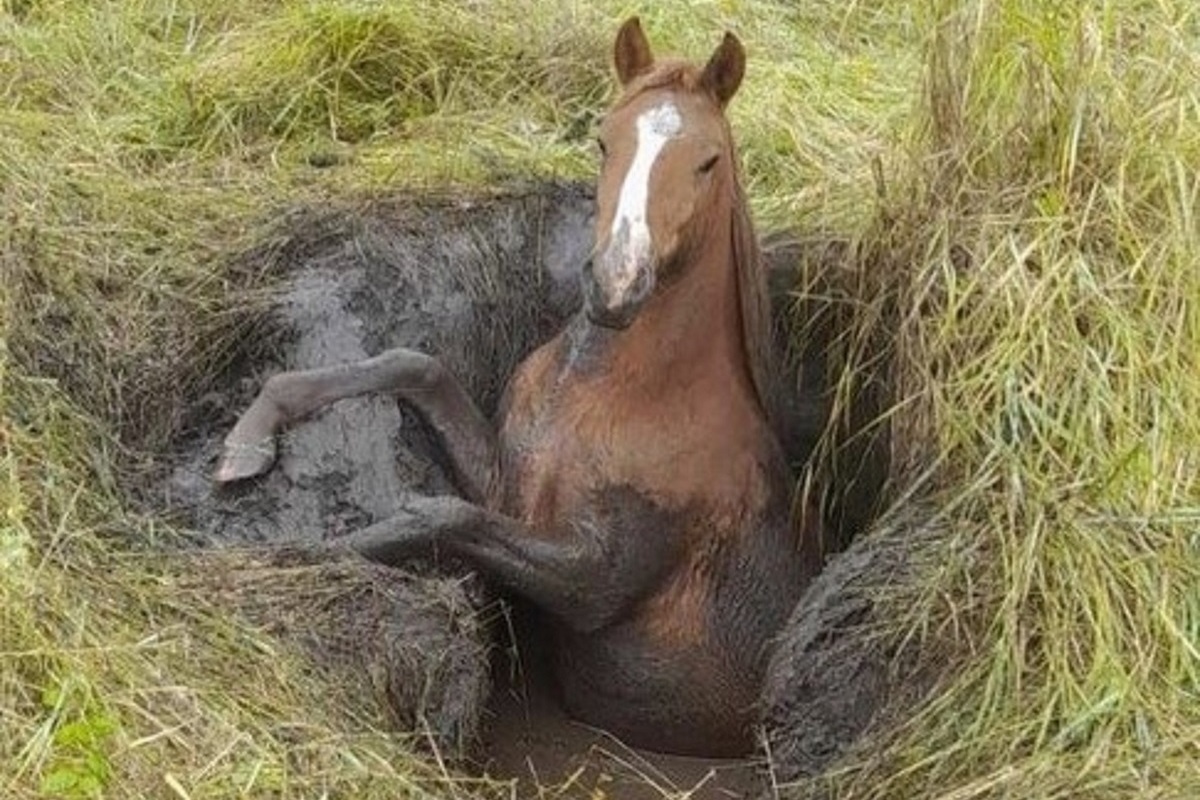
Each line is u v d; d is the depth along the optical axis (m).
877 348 4.21
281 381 3.90
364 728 3.44
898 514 3.77
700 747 4.16
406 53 5.43
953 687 3.40
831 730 3.62
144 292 4.25
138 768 3.12
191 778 3.13
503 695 4.25
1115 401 3.60
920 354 3.87
